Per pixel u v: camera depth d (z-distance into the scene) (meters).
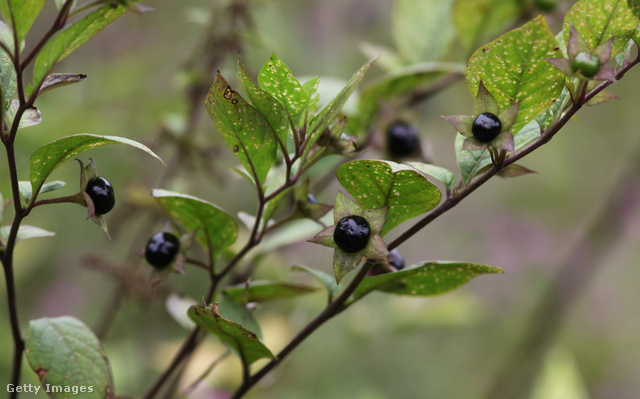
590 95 0.64
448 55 1.08
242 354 0.70
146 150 0.62
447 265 0.69
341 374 1.62
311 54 1.83
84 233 1.52
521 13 1.03
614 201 1.58
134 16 1.67
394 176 0.65
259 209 0.70
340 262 0.65
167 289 0.92
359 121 0.94
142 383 1.17
